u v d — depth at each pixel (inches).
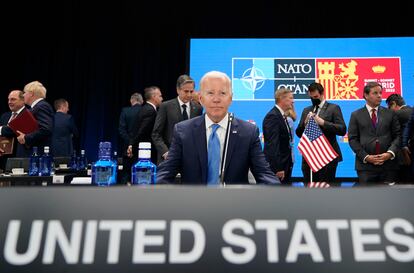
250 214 19.1
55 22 261.4
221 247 18.5
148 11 259.0
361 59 224.5
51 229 18.6
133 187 19.5
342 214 19.1
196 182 61.1
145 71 257.6
